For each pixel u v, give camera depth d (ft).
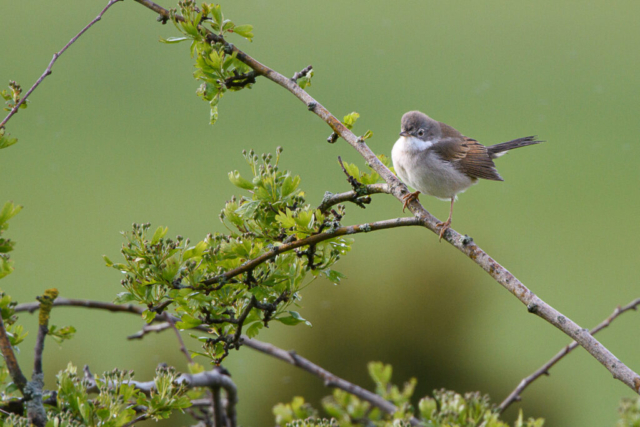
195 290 12.17
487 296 36.32
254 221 13.51
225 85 15.06
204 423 16.67
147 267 12.08
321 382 33.60
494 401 34.06
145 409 13.19
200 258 12.48
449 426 15.16
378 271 36.45
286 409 17.81
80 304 17.48
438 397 16.19
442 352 34.73
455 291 35.42
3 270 11.06
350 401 18.85
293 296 12.85
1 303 12.56
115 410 11.67
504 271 11.19
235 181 13.51
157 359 30.25
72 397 11.89
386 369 19.11
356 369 34.37
